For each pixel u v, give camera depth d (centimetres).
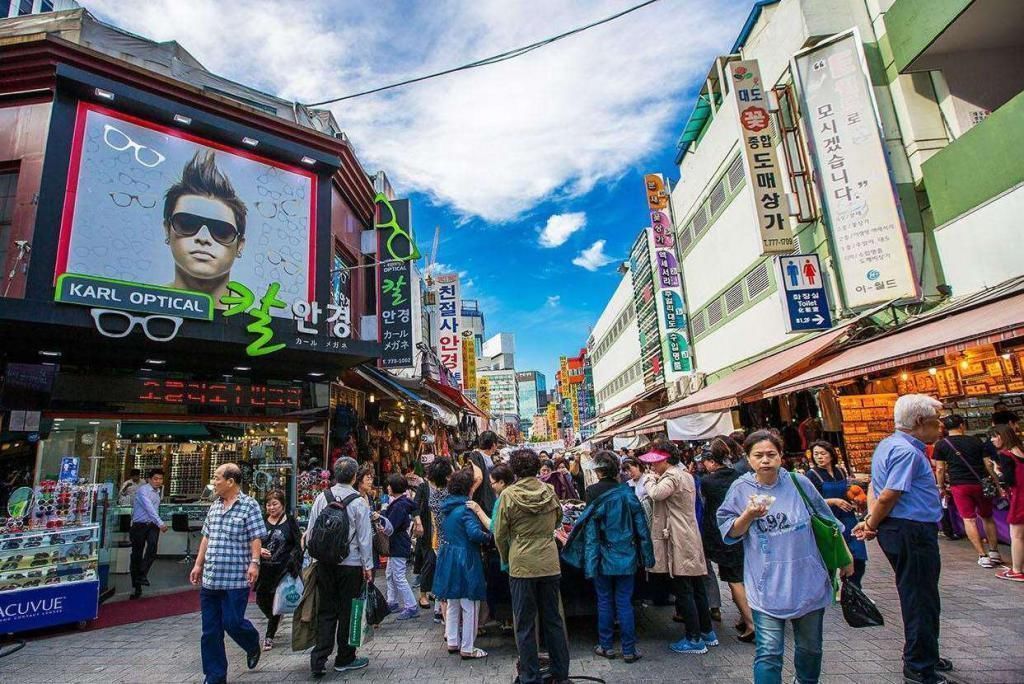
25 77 763
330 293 966
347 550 436
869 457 972
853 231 943
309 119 1173
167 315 741
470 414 2059
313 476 946
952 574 598
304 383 986
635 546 446
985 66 935
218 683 405
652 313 2286
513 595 397
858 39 981
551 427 8406
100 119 790
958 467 650
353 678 425
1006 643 402
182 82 850
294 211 954
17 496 632
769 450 311
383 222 1223
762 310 1382
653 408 2470
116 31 951
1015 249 751
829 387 1018
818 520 302
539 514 402
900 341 750
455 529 480
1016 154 743
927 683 337
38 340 720
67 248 729
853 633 457
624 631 433
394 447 1450
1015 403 782
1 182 757
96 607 602
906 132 967
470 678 417
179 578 836
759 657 296
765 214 1109
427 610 636
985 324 593
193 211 844
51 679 444
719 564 477
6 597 555
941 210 877
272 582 511
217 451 942
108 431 836
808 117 1010
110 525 819
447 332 2333
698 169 1789
